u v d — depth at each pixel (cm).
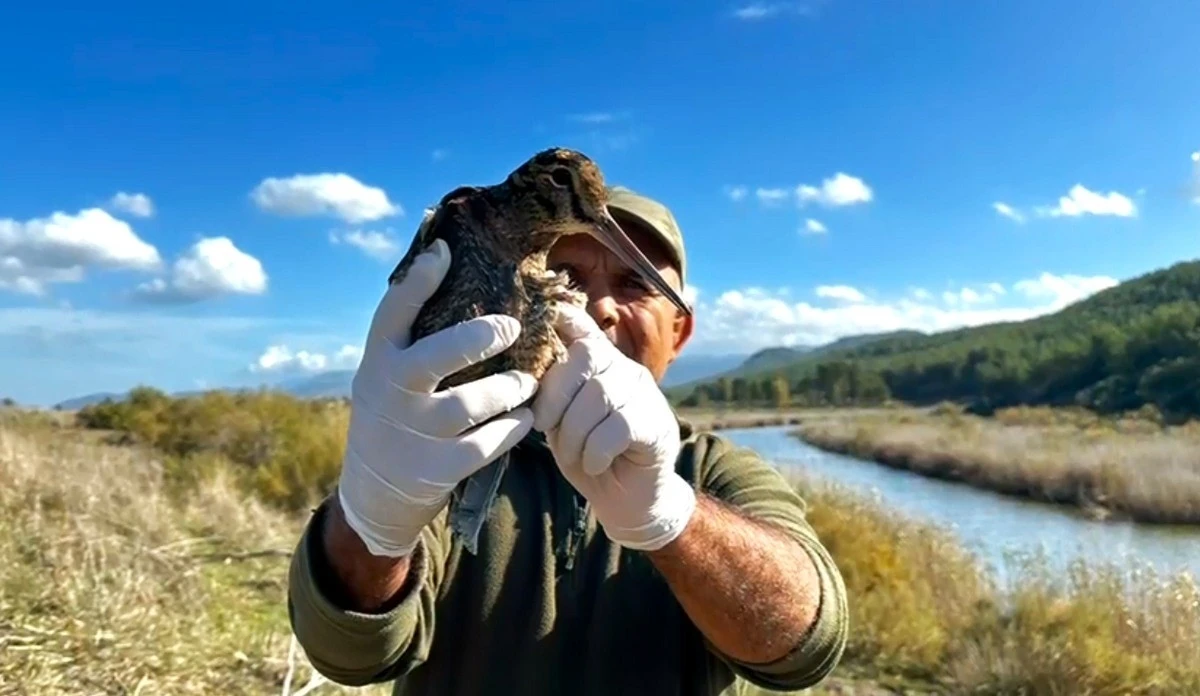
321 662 42
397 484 37
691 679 46
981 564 205
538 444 48
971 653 129
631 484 39
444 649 45
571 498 47
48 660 89
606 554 46
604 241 47
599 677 45
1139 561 227
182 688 92
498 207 43
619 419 38
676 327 58
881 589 152
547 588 45
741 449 52
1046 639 130
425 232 41
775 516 47
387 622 40
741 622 41
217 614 118
